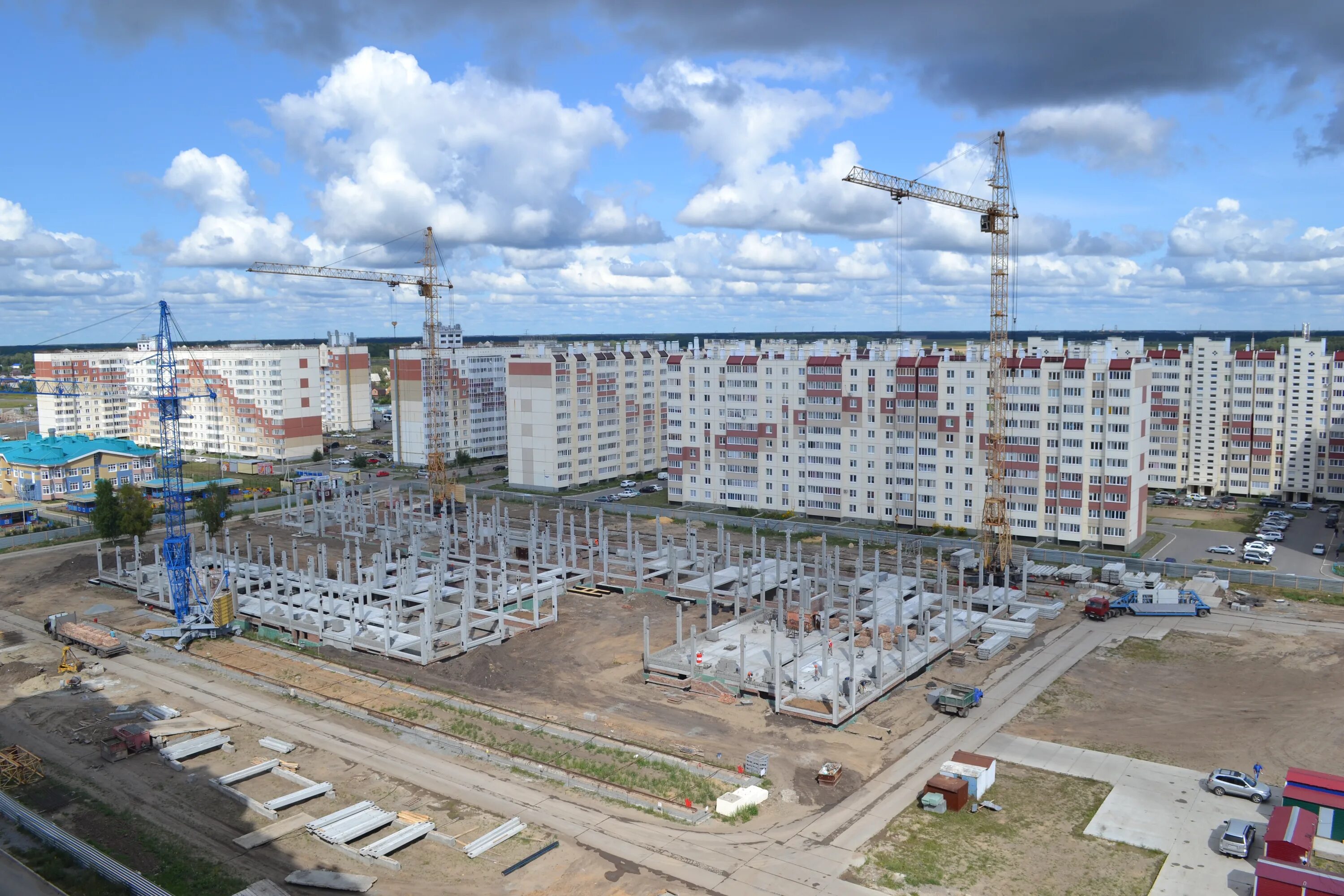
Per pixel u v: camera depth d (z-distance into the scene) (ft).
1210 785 242.58
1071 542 514.68
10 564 522.06
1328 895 184.34
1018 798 240.53
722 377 635.66
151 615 420.77
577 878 205.26
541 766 258.98
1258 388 631.97
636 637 375.45
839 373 583.17
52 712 306.35
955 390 539.70
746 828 226.79
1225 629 374.63
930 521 559.79
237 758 269.85
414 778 255.70
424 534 593.83
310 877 203.62
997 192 493.77
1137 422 500.74
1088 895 197.06
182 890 201.46
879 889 199.82
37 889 201.98
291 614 382.22
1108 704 301.43
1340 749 264.93
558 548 480.64
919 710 298.76
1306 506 605.31
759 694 311.47
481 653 356.38
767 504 628.28
